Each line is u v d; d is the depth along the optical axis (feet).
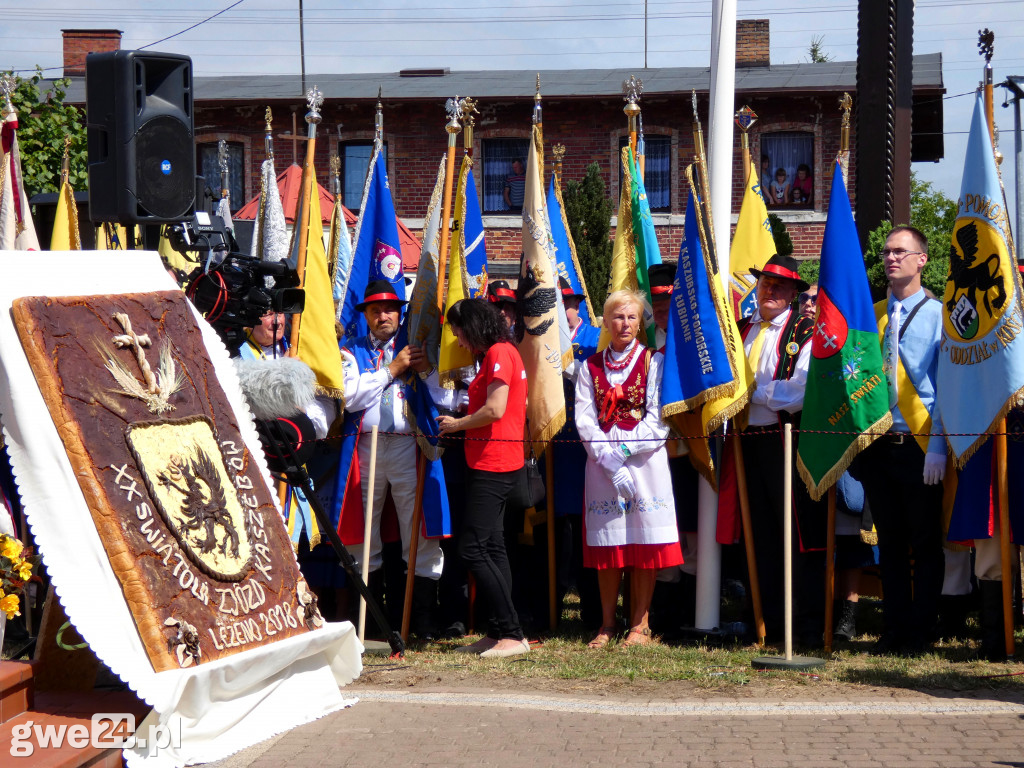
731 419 21.68
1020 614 22.35
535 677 18.74
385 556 23.54
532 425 22.00
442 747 14.97
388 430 22.29
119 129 19.01
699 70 80.33
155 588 13.21
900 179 28.22
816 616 21.38
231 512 14.98
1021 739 14.73
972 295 18.98
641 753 14.58
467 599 23.93
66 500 13.02
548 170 72.90
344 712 16.63
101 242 22.72
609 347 21.81
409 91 74.59
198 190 21.03
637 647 21.01
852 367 19.85
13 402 13.07
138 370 14.61
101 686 14.99
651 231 24.32
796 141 71.87
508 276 73.15
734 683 18.03
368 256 23.25
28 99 40.29
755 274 22.00
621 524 21.08
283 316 21.98
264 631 14.65
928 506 19.92
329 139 73.87
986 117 19.26
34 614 21.29
